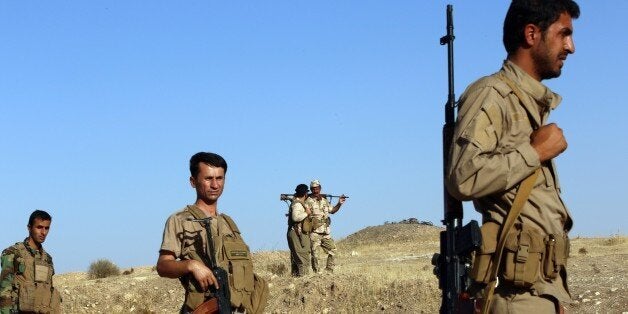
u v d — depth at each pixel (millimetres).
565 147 4113
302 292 15430
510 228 4090
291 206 17828
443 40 4570
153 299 17406
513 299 4113
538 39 4277
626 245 26344
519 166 4004
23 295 9945
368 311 14555
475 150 4066
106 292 17828
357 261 25125
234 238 6547
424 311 14148
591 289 14031
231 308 6266
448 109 4473
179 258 6391
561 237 4125
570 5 4297
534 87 4238
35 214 10156
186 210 6500
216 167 6582
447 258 4266
